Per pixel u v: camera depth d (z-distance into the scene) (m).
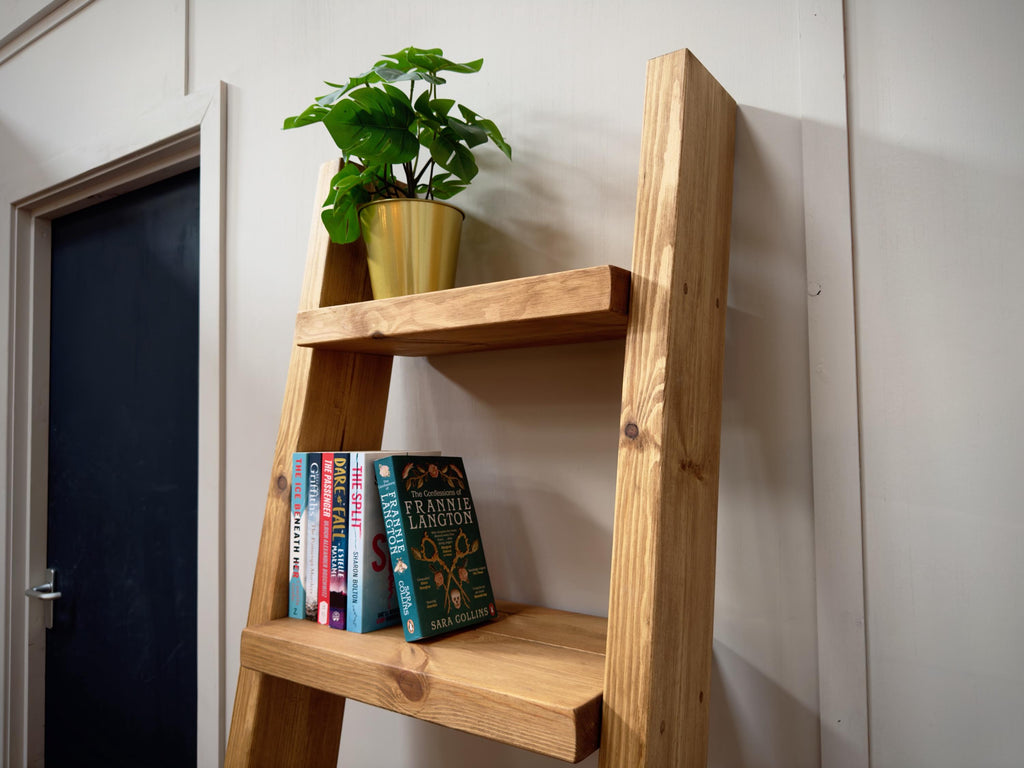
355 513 0.82
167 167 1.49
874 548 0.70
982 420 0.65
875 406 0.70
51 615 1.76
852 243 0.72
